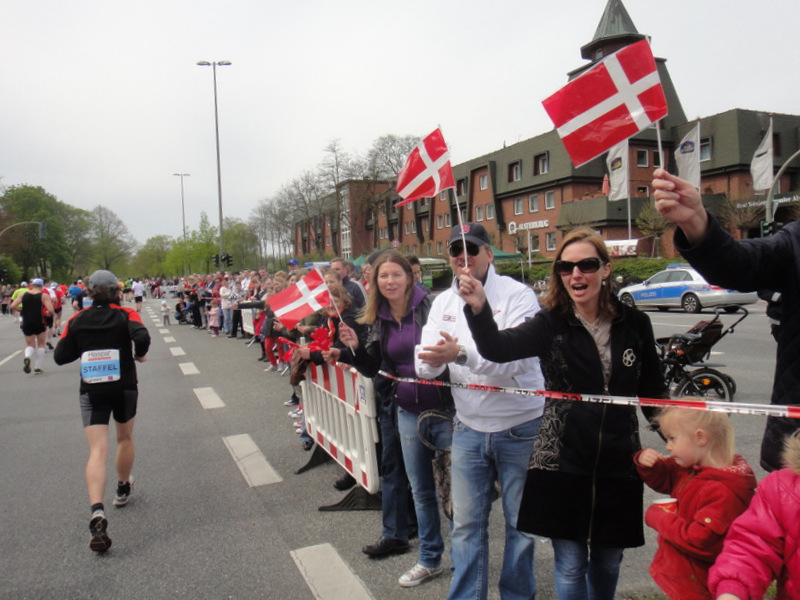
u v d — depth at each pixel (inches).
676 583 84.3
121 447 179.8
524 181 1769.2
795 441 68.7
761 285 79.0
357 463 173.2
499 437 105.3
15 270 2721.5
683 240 75.5
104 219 3809.1
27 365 462.0
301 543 153.9
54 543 158.1
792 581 66.4
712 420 82.6
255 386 377.4
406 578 130.8
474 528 109.0
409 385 127.9
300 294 173.6
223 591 131.3
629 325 90.7
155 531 164.2
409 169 120.7
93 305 174.6
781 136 1524.4
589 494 89.9
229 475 209.0
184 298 966.4
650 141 1562.5
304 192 2610.7
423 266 1378.0
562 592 93.0
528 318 94.7
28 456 238.2
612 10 1781.5
